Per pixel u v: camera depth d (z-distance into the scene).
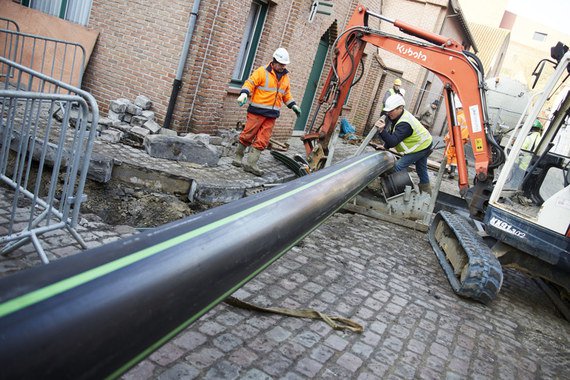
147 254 0.96
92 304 0.78
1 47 7.72
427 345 3.83
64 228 3.80
